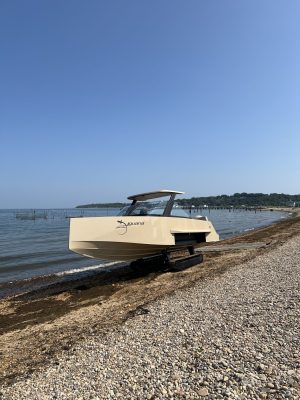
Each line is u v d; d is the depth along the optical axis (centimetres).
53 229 5353
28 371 563
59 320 841
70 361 577
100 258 1183
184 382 463
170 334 632
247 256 1509
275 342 545
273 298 781
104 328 728
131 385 473
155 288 1061
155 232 1198
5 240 3384
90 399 450
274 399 400
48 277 1488
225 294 874
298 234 2455
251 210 19512
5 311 973
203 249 1858
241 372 467
